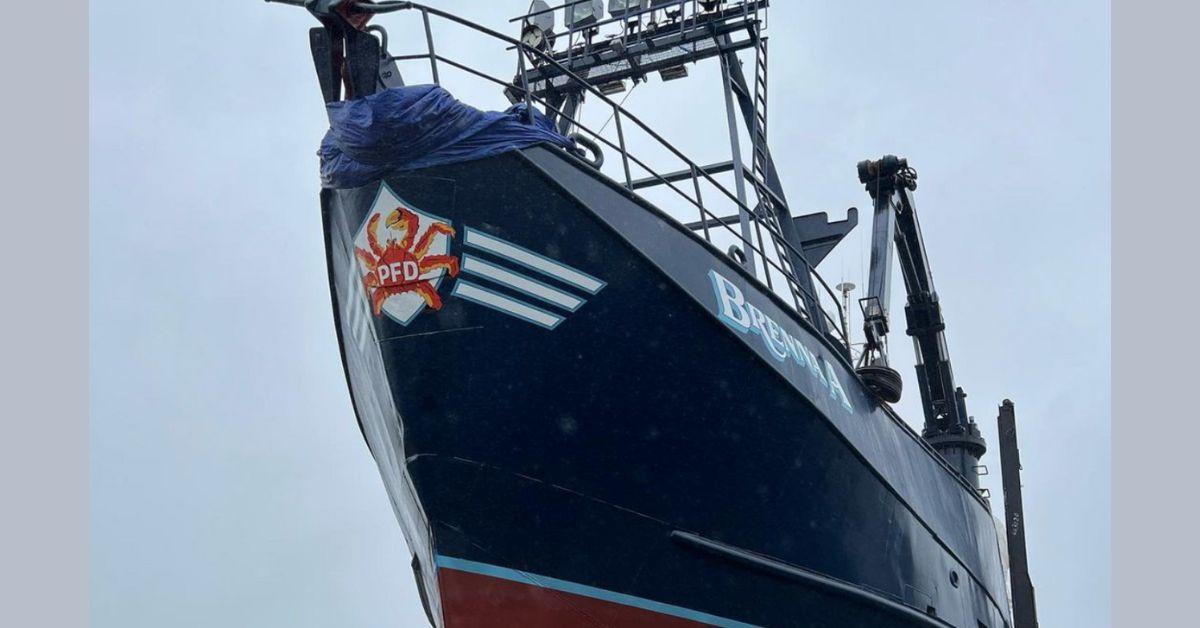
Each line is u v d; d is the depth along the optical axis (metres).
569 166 12.05
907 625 14.48
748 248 14.77
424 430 12.14
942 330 21.05
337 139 11.93
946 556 16.22
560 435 12.12
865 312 17.55
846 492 13.56
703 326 12.34
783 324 13.48
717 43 17.44
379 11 11.90
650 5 18.33
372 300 12.20
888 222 18.62
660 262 12.27
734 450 12.59
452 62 12.39
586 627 12.27
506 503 12.21
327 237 13.04
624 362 12.16
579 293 12.02
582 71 18.12
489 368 12.01
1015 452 19.06
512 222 11.91
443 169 11.84
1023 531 18.53
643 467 12.30
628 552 12.34
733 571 12.68
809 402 13.02
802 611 13.13
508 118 11.98
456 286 11.95
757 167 17.41
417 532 13.14
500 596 12.32
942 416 21.17
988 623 17.98
